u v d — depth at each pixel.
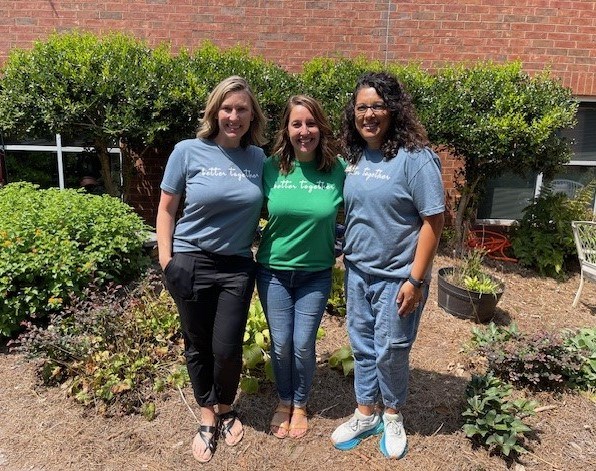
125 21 5.89
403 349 2.38
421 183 2.12
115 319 3.29
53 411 2.89
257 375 3.15
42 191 4.48
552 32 6.03
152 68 5.02
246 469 2.49
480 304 4.11
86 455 2.57
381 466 2.50
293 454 2.58
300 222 2.34
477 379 2.87
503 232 6.39
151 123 4.96
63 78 4.88
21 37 5.87
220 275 2.35
